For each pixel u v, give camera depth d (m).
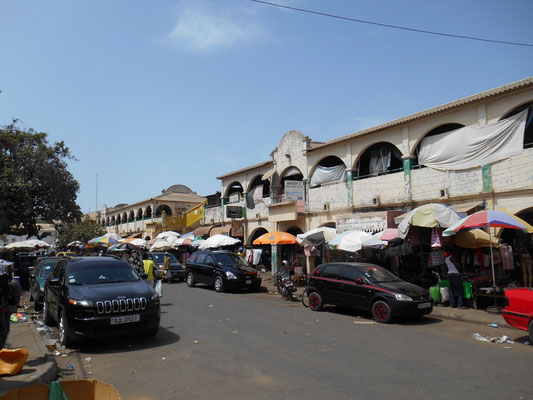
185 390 5.41
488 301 12.48
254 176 27.80
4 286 5.98
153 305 8.13
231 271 18.06
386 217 15.94
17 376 5.48
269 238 19.30
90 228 50.41
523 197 13.41
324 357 7.00
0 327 5.86
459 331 9.41
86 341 8.27
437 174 15.98
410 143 17.05
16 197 18.28
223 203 31.28
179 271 23.48
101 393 3.90
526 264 13.03
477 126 14.79
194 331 9.27
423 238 14.08
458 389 5.36
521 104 13.63
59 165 24.48
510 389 5.36
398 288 10.70
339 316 11.70
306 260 21.80
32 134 23.53
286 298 15.68
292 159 23.69
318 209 21.61
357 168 19.77
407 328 9.79
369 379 5.79
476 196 14.66
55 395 3.80
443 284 12.93
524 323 7.97
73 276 8.76
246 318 11.06
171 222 39.91
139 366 6.55
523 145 13.59
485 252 14.01
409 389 5.37
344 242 14.69
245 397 5.12
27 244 21.59
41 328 9.63
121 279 9.02
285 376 5.95
